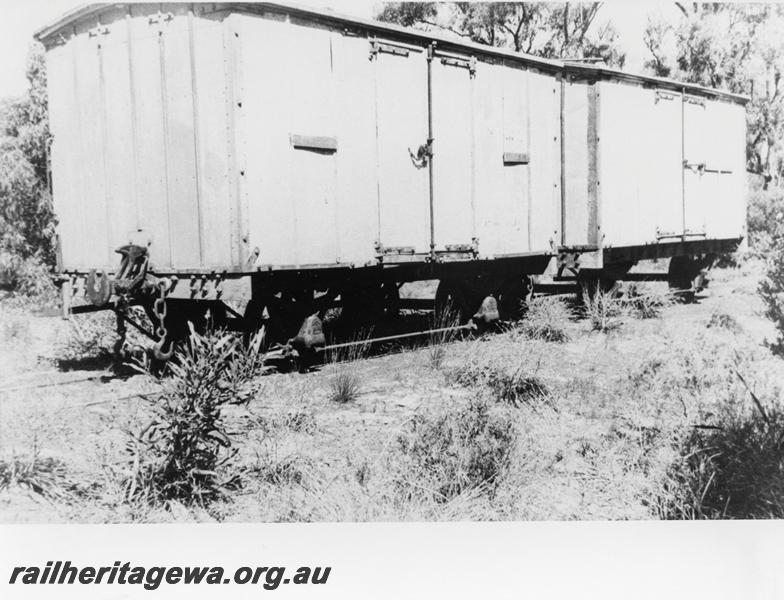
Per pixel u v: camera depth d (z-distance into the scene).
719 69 22.25
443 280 11.18
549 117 12.21
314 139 8.14
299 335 8.43
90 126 8.66
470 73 10.51
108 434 5.82
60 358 9.36
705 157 15.95
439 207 9.98
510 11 20.77
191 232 7.73
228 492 4.82
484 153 10.77
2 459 5.05
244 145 7.40
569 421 6.23
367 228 8.89
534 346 9.39
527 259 12.05
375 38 8.95
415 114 9.59
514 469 5.03
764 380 7.02
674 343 8.84
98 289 8.07
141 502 4.60
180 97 7.71
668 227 14.65
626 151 13.28
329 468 5.10
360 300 10.00
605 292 13.09
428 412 5.87
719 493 4.77
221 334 7.21
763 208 19.36
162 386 4.96
